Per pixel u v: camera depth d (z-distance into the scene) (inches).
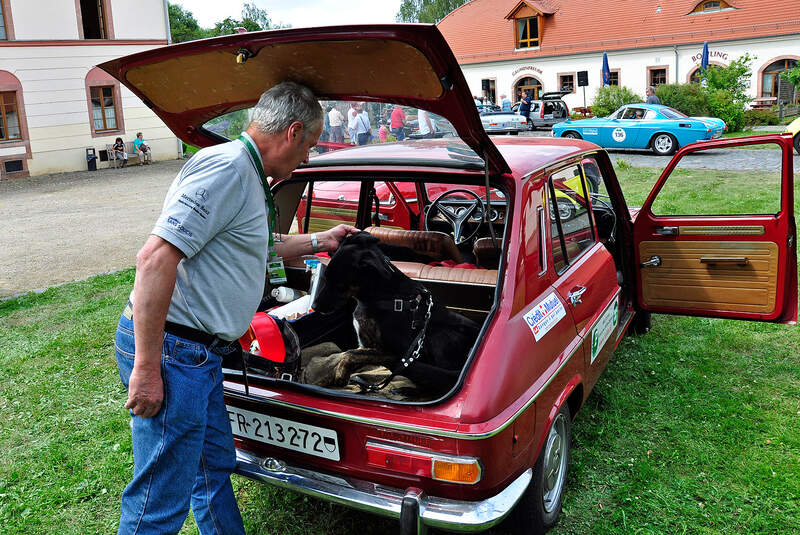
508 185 104.7
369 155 124.6
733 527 107.9
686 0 1283.2
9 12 743.7
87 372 181.6
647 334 190.2
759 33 1170.6
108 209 520.7
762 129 943.0
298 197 155.7
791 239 145.9
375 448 87.5
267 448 98.7
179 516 86.4
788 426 137.0
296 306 137.7
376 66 82.2
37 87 777.6
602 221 171.0
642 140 692.7
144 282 74.7
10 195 633.6
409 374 102.0
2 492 127.1
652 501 114.7
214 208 77.0
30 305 250.1
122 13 839.7
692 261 155.3
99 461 136.8
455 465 82.5
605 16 1357.0
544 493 106.4
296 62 86.9
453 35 1569.9
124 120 868.6
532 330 96.0
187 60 92.1
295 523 115.1
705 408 145.2
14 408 161.5
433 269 121.9
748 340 183.6
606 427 139.3
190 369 82.1
